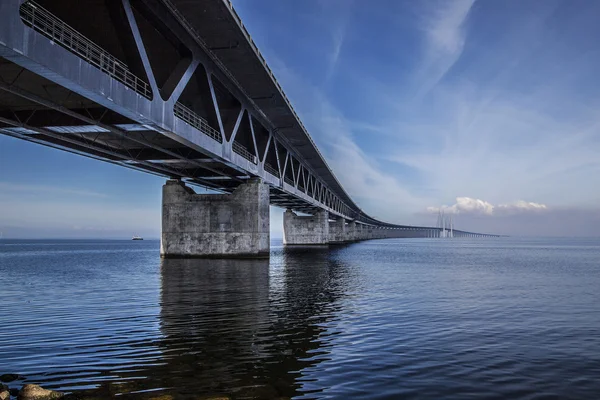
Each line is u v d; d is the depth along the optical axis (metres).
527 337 11.97
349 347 10.39
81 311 15.62
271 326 12.78
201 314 14.80
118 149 32.47
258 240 42.53
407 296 19.75
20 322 13.60
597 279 30.75
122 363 9.02
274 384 7.80
